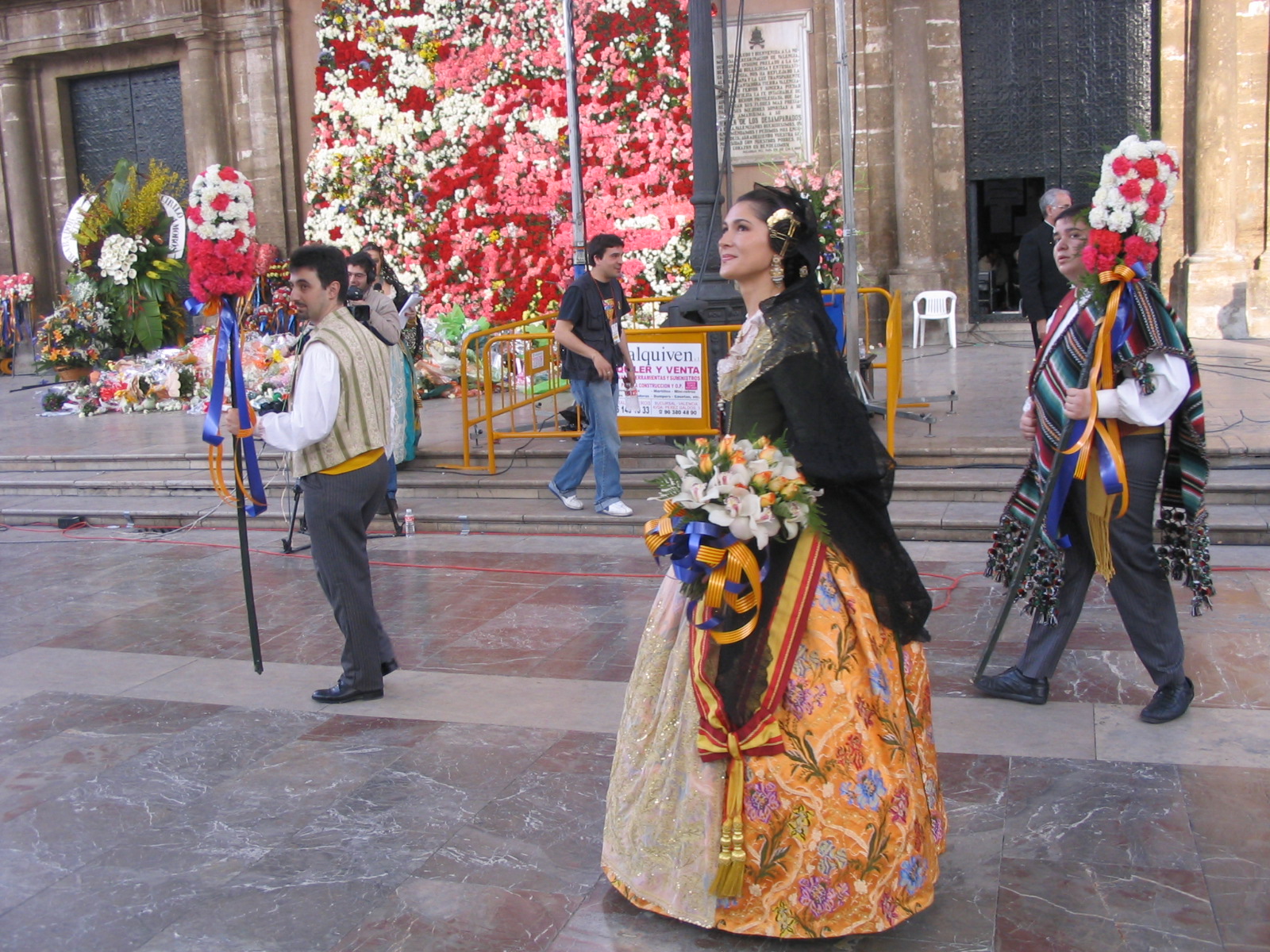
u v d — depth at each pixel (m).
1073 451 3.95
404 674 4.94
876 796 2.69
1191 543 3.96
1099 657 4.67
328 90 15.52
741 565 2.67
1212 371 10.12
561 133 14.43
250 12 16.06
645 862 2.88
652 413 8.19
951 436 7.83
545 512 7.60
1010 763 3.73
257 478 4.61
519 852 3.31
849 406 2.77
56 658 5.38
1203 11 12.52
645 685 2.97
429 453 8.82
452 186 15.05
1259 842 3.16
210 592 6.49
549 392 9.56
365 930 2.94
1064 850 3.18
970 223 13.89
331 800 3.71
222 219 4.35
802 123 13.66
